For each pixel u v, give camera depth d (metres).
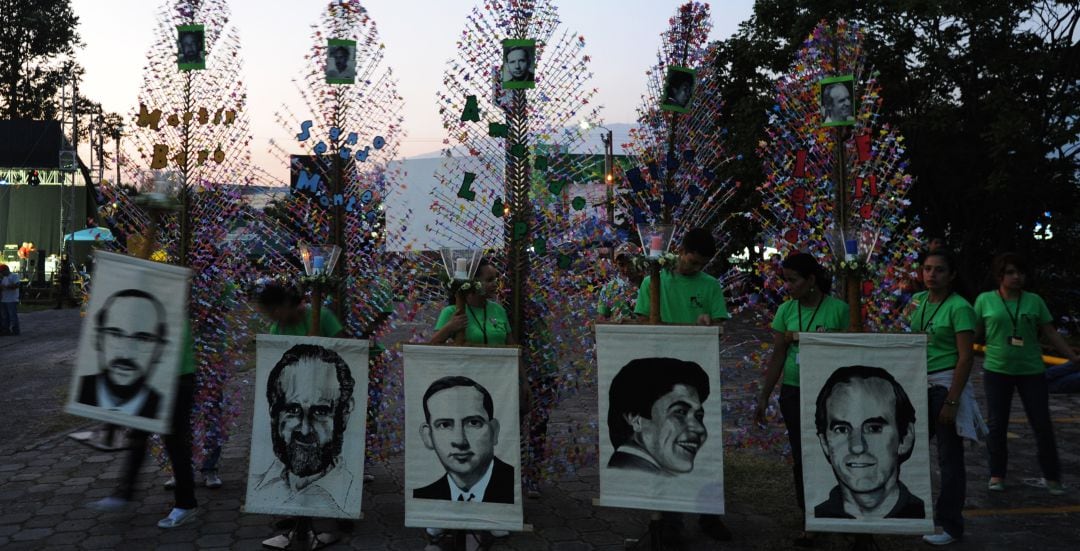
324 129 5.56
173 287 4.57
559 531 4.96
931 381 4.65
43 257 33.03
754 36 20.69
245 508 4.58
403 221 5.50
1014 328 5.68
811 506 4.13
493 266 5.13
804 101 5.67
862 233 4.39
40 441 7.44
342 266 5.55
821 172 5.59
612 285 5.59
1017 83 17.69
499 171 5.31
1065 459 6.70
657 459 4.31
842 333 4.14
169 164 5.75
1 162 35.34
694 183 5.88
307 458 4.58
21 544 4.72
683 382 4.29
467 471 4.38
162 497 5.66
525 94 5.27
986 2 16.39
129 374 4.54
